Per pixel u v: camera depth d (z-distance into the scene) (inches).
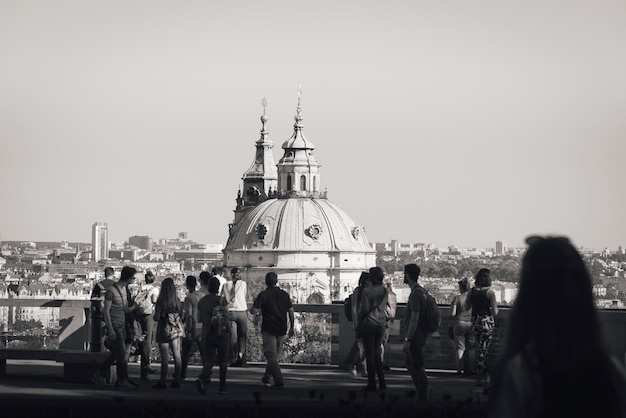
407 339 1168.8
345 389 1280.8
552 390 430.9
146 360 1332.4
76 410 1016.9
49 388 1227.2
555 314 440.1
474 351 1432.1
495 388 439.8
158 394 1189.7
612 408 431.5
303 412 992.2
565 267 444.8
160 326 1266.0
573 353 433.7
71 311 1646.2
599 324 444.5
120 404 1029.2
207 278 1455.5
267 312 1289.4
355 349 1445.6
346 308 1464.1
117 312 1256.8
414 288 1184.8
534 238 457.7
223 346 1208.2
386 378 1429.6
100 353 1279.5
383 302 1267.2
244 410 997.8
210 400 1044.5
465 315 1434.5
